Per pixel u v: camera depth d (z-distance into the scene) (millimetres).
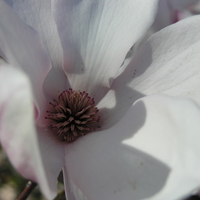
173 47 86
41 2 89
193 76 83
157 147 67
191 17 84
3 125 50
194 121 62
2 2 71
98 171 72
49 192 57
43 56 83
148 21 87
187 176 58
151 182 64
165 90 85
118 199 66
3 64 55
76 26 89
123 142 74
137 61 89
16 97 48
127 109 87
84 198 76
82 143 81
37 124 80
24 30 77
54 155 77
